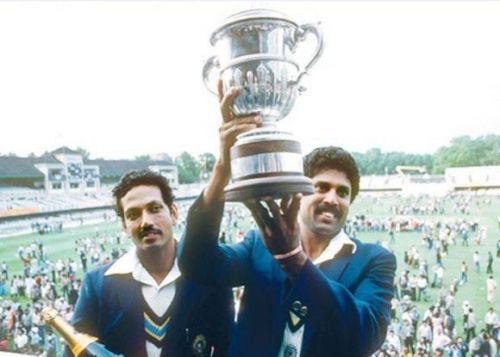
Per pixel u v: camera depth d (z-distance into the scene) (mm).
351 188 2004
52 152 56281
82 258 28688
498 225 22500
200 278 1946
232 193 1601
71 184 55312
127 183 2416
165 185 2480
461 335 14055
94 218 45969
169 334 2344
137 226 2373
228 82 1817
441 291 17094
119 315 2387
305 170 1970
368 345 1628
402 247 22891
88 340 2164
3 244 34188
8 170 50469
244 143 1639
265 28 1771
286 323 1852
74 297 22953
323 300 1526
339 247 1987
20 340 19141
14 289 24453
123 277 2457
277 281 1908
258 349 1853
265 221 1560
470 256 20188
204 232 1882
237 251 2059
